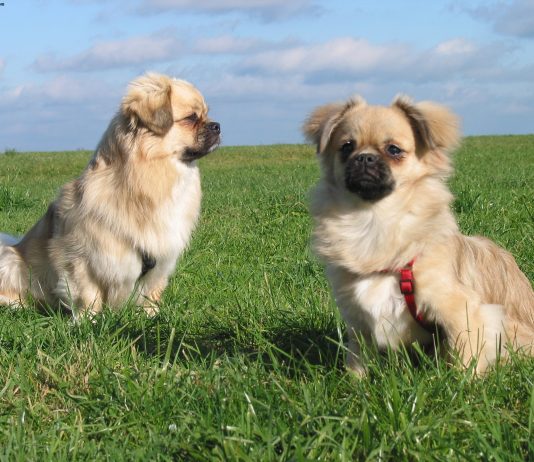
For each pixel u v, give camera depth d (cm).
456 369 113
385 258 119
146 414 110
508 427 100
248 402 107
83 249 158
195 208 167
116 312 149
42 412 113
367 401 106
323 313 142
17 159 698
